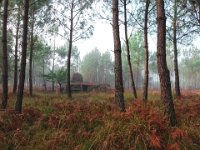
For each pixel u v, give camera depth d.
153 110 8.97
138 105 9.98
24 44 11.89
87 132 8.40
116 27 10.72
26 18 12.15
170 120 8.45
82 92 34.09
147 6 17.89
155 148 7.01
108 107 11.16
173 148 6.94
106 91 35.44
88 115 9.72
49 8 23.50
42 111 11.55
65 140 8.06
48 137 8.44
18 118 10.06
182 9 18.75
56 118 9.61
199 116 9.97
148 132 7.45
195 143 7.53
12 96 20.70
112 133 7.46
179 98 18.19
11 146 8.21
